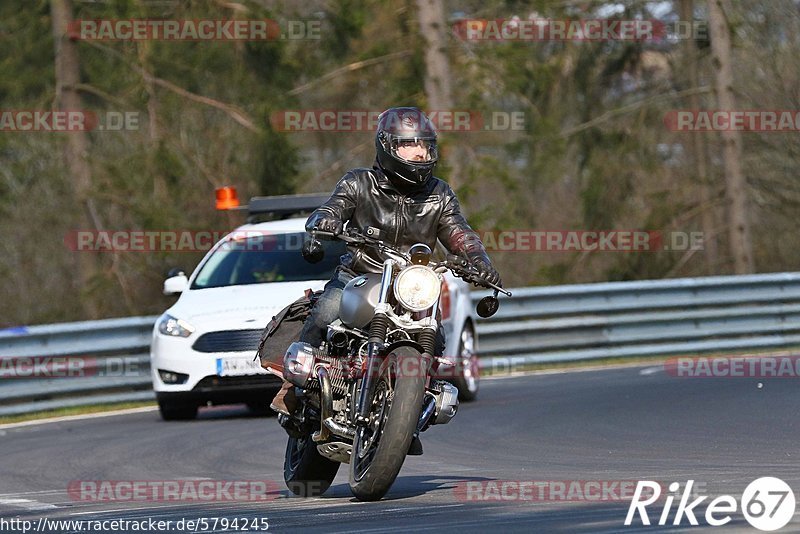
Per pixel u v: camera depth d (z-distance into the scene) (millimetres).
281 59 57938
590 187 69938
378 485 15273
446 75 52625
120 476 20562
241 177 61000
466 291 31750
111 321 36219
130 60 57469
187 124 62000
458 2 63875
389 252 15820
